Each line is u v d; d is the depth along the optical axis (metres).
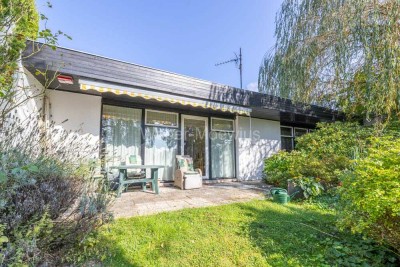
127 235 3.41
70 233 2.64
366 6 5.64
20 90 3.85
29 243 2.19
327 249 3.28
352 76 7.03
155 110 8.00
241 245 3.37
